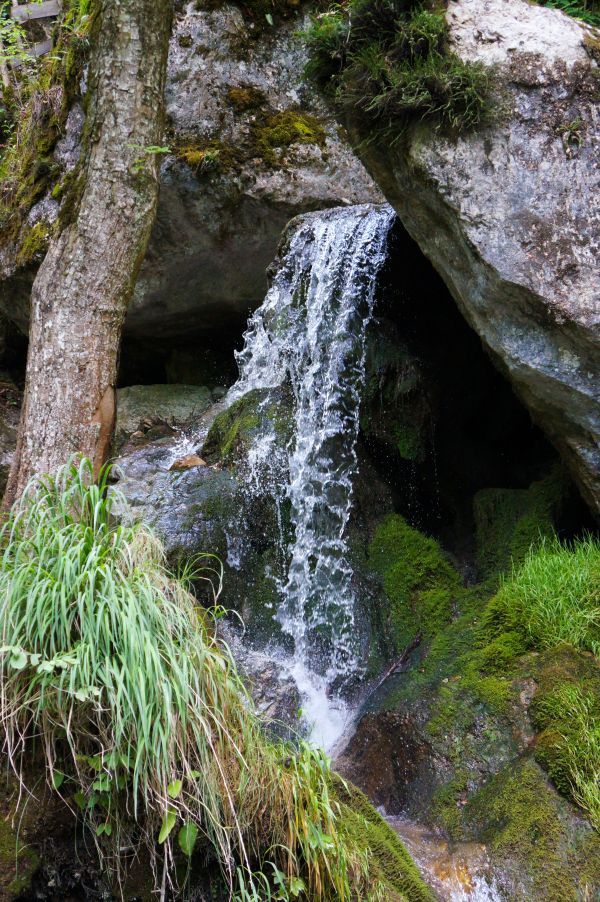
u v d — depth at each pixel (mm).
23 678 2350
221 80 5801
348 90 3473
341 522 4445
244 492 4453
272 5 5996
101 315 3672
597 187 3260
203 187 5668
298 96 6008
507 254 3260
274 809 2480
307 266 5020
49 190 6168
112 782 2377
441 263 3734
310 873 2410
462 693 3400
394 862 2633
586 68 3314
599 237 3227
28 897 2363
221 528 4293
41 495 2943
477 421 5074
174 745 2365
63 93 6223
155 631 2477
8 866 2330
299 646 4207
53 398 3557
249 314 6523
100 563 2580
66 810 2422
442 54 3373
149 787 2316
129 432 6070
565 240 3236
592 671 3141
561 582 3449
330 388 4617
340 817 2648
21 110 7191
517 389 3672
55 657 2293
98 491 2756
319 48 3602
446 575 4230
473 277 3457
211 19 5812
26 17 7797
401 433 4688
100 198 3678
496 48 3357
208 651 2576
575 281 3209
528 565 3650
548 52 3324
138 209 3756
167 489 4492
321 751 2658
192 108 5715
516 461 5145
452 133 3344
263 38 5965
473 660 3508
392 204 3877
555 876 2584
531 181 3283
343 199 5875
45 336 3623
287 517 4453
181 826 2406
